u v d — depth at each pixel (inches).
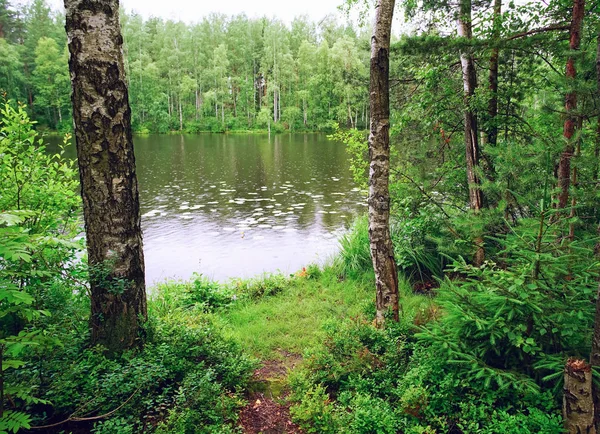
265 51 2018.9
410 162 249.6
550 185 139.3
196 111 1993.1
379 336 142.6
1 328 117.8
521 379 98.7
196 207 458.0
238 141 1385.3
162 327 137.8
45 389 100.7
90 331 125.6
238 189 564.7
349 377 123.6
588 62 153.5
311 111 1955.0
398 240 244.1
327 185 597.3
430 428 98.2
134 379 105.4
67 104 1561.3
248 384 130.8
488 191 167.9
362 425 101.5
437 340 113.0
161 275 267.4
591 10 178.9
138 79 1788.9
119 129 120.9
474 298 109.9
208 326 152.4
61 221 166.2
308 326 179.0
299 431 109.2
